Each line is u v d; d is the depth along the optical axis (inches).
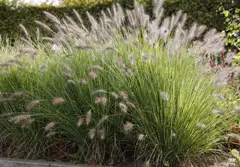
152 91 146.1
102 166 144.3
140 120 145.1
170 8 307.6
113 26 172.7
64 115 152.3
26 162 150.2
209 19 299.9
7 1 337.7
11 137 163.3
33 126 158.4
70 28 176.4
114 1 323.3
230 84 171.0
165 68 150.0
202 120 143.9
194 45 161.5
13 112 161.0
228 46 250.8
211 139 148.1
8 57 189.8
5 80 171.8
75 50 163.9
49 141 158.2
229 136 148.2
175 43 155.5
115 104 148.2
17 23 337.4
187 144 143.3
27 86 165.3
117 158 149.3
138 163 145.6
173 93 140.9
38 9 334.6
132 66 152.7
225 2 294.8
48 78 161.3
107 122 149.0
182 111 142.0
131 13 169.9
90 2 329.1
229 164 143.8
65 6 333.1
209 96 146.9
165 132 142.9
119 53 157.8
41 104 155.9
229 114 152.6
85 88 153.2
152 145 145.1
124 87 149.7
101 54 152.8
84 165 145.6
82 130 151.7
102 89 144.0
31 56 161.9
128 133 147.1
